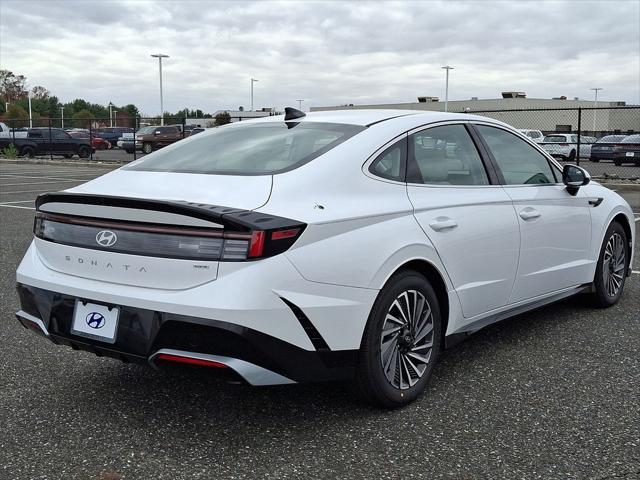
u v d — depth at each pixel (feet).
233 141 12.70
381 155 11.80
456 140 13.50
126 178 11.64
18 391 12.37
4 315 17.26
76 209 10.78
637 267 23.32
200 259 9.55
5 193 50.57
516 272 14.06
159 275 9.84
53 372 13.37
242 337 9.34
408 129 12.53
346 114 13.29
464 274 12.62
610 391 12.30
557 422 11.00
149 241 9.93
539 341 15.28
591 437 10.46
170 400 11.97
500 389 12.42
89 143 111.14
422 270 12.08
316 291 10.00
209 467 9.56
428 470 9.45
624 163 90.33
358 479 9.22
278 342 9.68
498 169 14.14
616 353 14.40
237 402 11.87
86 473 9.38
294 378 10.03
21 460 9.75
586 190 16.85
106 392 12.34
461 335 12.89
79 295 10.45
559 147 100.07
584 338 15.47
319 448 10.12
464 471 9.42
